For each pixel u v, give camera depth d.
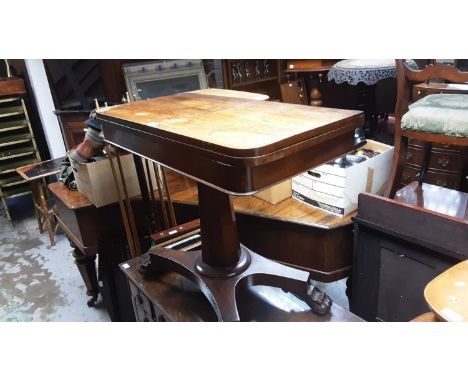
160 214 2.05
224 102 1.17
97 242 1.97
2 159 3.22
